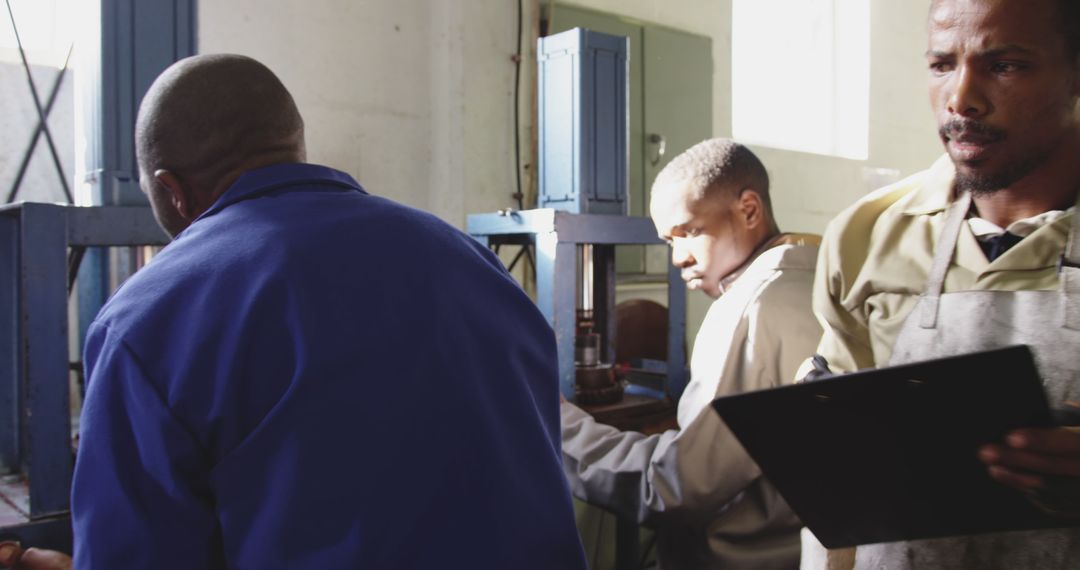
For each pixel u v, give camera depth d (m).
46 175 2.25
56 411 1.34
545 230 1.80
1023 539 0.83
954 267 0.90
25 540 1.29
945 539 0.89
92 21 1.51
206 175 0.93
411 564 0.77
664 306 3.22
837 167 4.32
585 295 2.00
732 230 1.54
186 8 1.57
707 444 1.34
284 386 0.77
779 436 0.78
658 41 3.42
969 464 0.71
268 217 0.85
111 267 2.07
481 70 2.86
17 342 1.60
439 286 0.87
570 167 1.98
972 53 0.78
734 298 1.42
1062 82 0.77
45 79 2.24
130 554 0.74
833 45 4.45
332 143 2.64
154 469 0.74
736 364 1.37
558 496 0.89
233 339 0.76
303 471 0.74
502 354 0.90
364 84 2.70
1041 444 0.67
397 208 0.93
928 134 4.89
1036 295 0.81
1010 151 0.80
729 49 3.76
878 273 0.96
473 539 0.80
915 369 0.65
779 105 4.27
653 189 1.61
